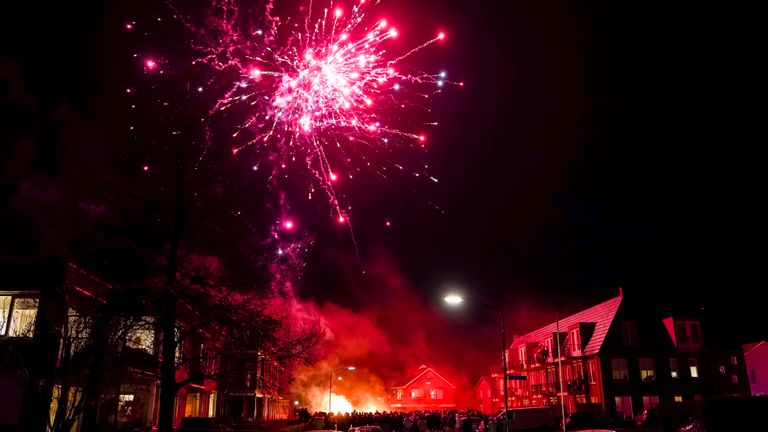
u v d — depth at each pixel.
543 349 61.72
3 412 18.14
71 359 15.53
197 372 19.45
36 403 15.56
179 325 18.89
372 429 32.38
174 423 30.09
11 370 17.30
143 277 18.06
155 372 21.14
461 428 50.38
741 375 52.31
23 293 19.83
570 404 55.62
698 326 52.94
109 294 17.23
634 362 51.44
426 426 52.16
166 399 17.53
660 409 24.00
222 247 18.64
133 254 18.41
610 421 41.88
